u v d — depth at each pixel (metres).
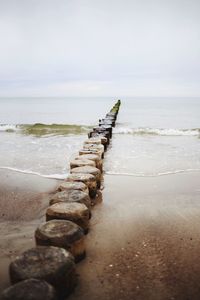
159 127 21.50
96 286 3.17
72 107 57.25
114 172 7.82
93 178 5.68
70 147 11.87
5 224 4.80
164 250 3.89
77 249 3.53
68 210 4.05
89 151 7.89
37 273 2.76
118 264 3.58
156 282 3.23
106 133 12.15
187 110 47.22
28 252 3.05
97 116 33.16
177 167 8.34
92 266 3.53
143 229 4.51
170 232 4.39
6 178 7.44
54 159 9.58
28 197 6.06
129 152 10.66
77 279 3.28
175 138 14.41
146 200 5.73
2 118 31.19
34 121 27.58
